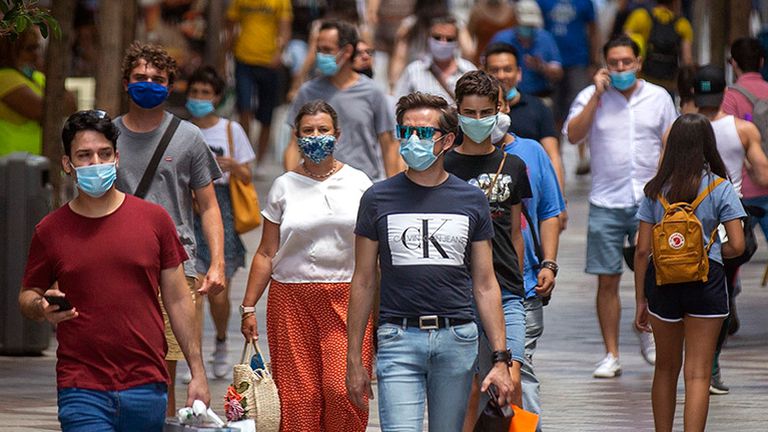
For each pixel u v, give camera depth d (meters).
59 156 34.28
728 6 43.25
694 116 22.39
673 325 22.48
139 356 16.98
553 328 34.50
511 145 22.66
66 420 16.83
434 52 35.62
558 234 22.67
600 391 27.83
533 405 22.05
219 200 29.77
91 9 55.66
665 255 22.00
